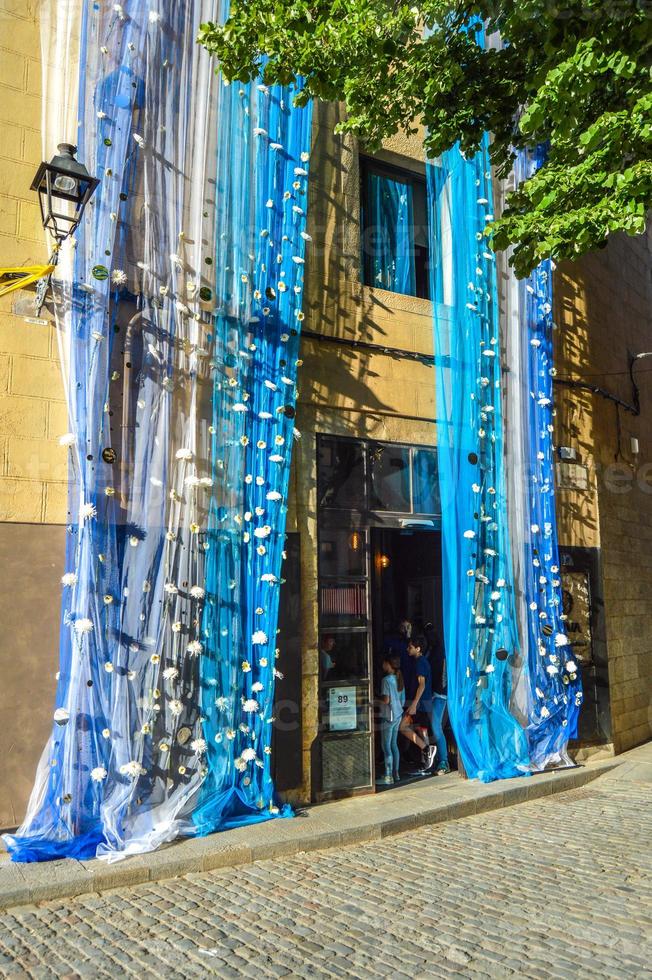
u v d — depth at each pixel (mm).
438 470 8859
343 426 8125
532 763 8727
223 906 4961
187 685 6531
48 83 6594
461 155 9188
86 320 6340
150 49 6961
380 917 4750
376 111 6461
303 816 6871
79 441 6160
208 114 7211
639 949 4242
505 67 6340
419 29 7922
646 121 5188
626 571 11023
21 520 6145
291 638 7328
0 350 6172
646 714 11047
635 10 5145
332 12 5875
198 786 6395
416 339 8812
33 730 6004
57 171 5559
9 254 6289
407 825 6848
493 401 9102
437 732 8859
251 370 7301
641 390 12406
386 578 10789
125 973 3996
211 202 7211
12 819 5840
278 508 7258
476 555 8602
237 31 5824
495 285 9281
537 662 8977
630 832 6707
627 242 12578
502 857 5996
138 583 6379
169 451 6664
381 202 9141
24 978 3936
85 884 5207
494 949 4266
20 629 6043
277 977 3947
